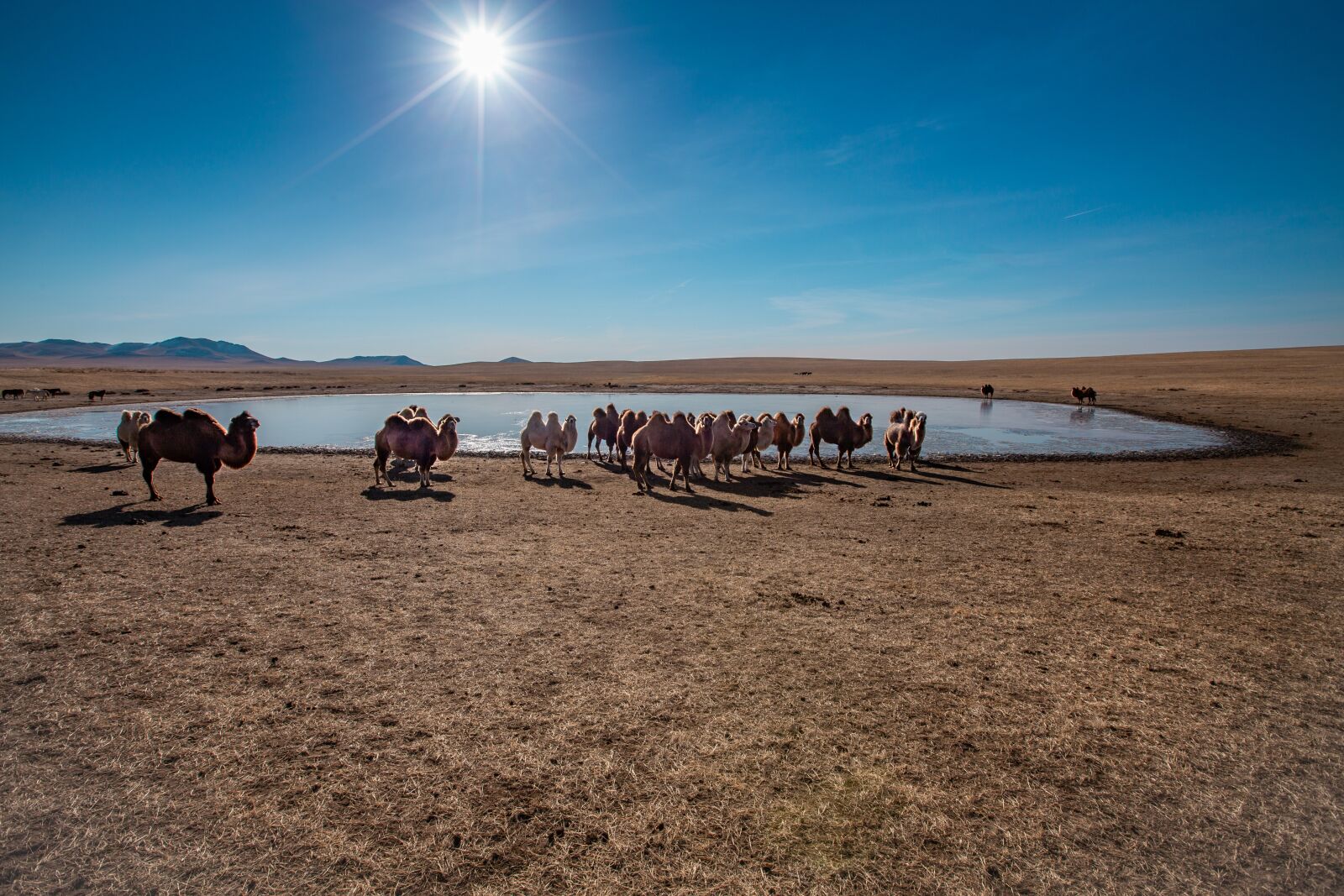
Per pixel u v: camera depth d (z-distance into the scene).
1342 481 16.66
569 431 18.22
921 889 3.41
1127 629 6.93
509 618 7.07
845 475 18.48
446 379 86.25
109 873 3.42
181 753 4.49
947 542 10.58
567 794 4.15
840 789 4.22
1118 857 3.65
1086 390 41.47
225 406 42.72
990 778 4.36
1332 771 4.44
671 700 5.34
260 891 3.34
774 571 8.91
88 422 31.39
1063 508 13.43
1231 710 5.27
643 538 10.78
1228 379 57.84
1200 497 14.72
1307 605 7.64
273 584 8.06
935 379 74.81
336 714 5.05
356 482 16.27
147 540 10.08
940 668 5.97
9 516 11.49
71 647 6.16
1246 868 3.56
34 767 4.30
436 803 4.04
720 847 3.70
